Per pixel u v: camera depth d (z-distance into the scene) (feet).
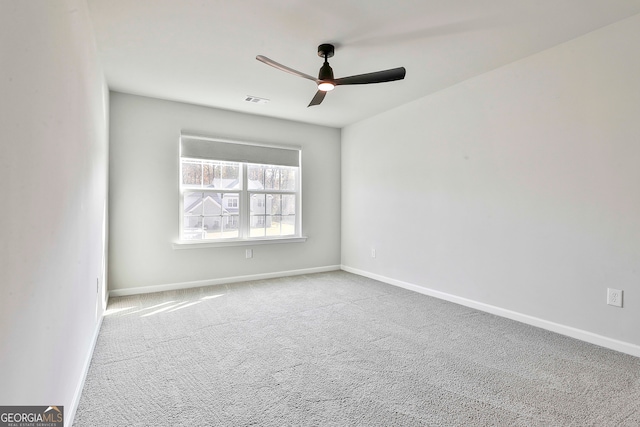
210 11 7.15
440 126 11.99
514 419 5.27
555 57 8.75
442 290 12.00
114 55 9.08
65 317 4.74
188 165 13.69
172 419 5.25
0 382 2.70
